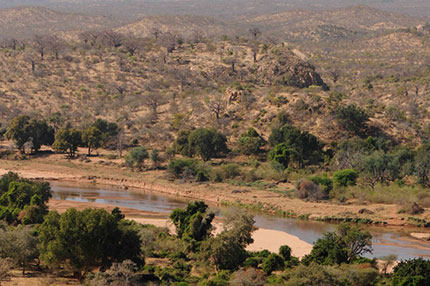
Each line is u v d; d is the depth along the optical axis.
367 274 73.56
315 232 111.75
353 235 84.00
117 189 158.88
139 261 77.00
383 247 100.69
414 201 128.00
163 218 120.81
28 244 76.00
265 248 97.06
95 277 68.06
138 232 93.50
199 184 157.38
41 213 101.81
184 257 88.44
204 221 95.00
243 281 71.31
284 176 162.50
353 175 144.88
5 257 74.56
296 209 129.25
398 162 152.75
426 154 154.75
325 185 144.38
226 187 153.12
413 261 74.00
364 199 136.62
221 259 81.62
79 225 71.88
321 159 178.00
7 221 102.81
